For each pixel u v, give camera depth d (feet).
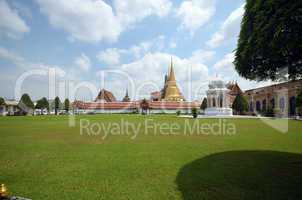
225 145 41.04
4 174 23.44
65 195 17.85
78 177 22.33
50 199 17.10
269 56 21.57
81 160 29.55
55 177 22.34
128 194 18.03
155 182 20.79
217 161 28.45
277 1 18.65
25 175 23.04
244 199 16.93
